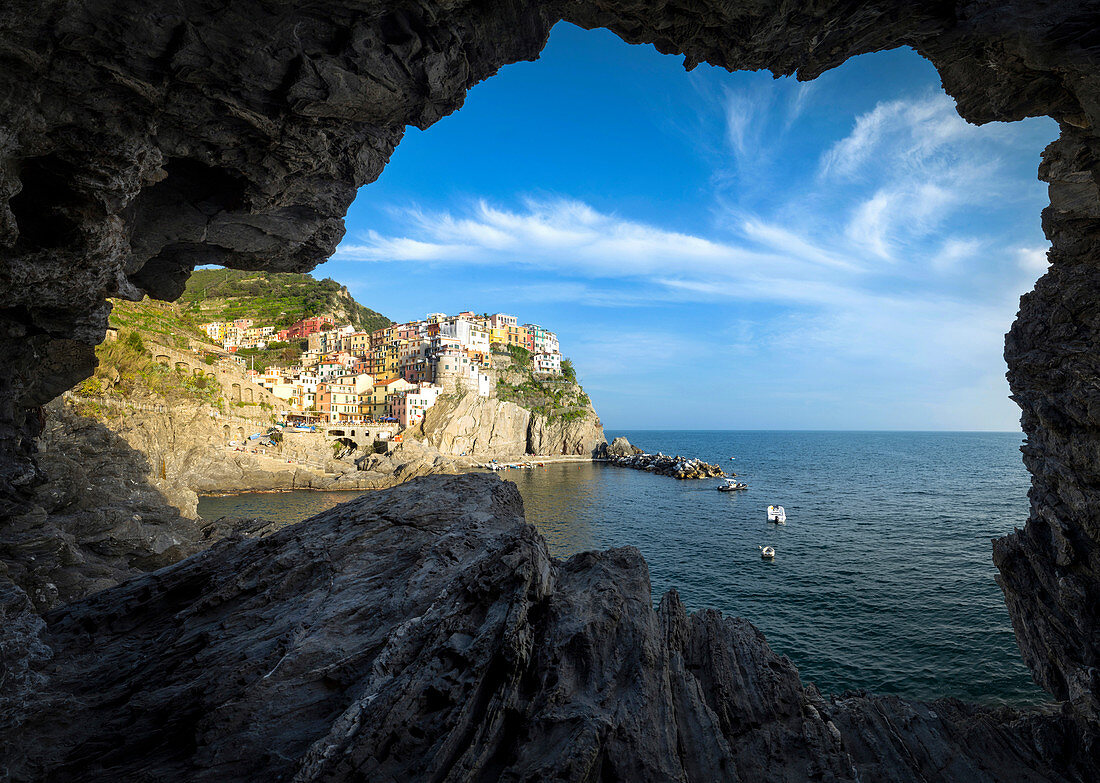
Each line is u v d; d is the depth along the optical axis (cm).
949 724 1345
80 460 2867
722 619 1382
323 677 1080
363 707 944
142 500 2795
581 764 836
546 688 1003
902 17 1088
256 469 10056
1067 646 1964
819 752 1020
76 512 2253
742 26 1086
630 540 6462
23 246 1041
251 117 1062
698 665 1211
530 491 10794
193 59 917
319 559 1438
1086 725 1380
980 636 3422
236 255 1628
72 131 948
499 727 930
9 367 1403
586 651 1073
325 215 1496
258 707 1011
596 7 1091
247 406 11212
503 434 16200
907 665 3075
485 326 19800
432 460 11806
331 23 966
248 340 19838
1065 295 1891
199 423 9581
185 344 10725
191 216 1401
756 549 5891
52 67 852
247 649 1160
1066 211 1772
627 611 1201
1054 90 1278
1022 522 7119
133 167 1046
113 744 1001
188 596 1496
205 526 3136
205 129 1081
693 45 1174
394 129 1284
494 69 1217
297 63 984
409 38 1027
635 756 891
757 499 9631
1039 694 2730
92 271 1148
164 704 1050
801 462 18288
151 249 1437
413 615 1214
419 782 838
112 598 1498
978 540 6091
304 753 880
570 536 6775
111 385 8181
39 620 1234
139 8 820
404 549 1491
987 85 1310
